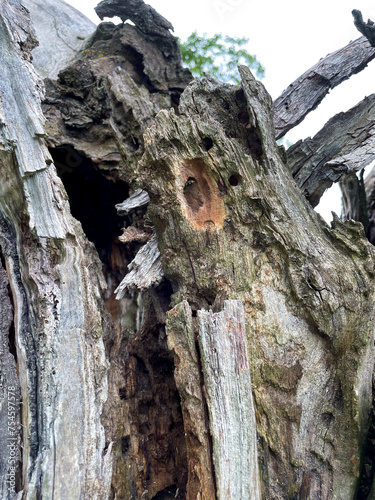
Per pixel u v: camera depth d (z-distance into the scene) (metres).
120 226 5.05
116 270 5.07
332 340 3.07
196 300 3.30
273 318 3.14
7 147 3.12
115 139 4.74
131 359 3.81
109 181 4.98
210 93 3.57
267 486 2.90
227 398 2.73
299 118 4.70
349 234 3.33
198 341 2.82
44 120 3.30
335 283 3.10
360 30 4.10
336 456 2.98
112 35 5.88
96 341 3.08
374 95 4.61
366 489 3.15
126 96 4.79
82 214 5.37
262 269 3.21
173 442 3.63
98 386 2.99
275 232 3.20
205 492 2.65
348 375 3.04
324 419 3.05
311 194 4.45
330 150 4.47
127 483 3.27
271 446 2.95
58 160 5.05
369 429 3.28
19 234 3.20
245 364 2.81
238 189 3.28
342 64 4.84
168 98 5.32
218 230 3.28
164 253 3.38
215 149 3.28
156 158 3.29
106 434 3.04
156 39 5.64
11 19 3.41
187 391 2.79
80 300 3.06
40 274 3.07
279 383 3.04
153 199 3.39
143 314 4.26
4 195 3.21
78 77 5.06
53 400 2.82
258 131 3.39
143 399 3.72
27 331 3.04
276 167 3.37
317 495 2.92
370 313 3.12
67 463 2.72
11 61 3.31
